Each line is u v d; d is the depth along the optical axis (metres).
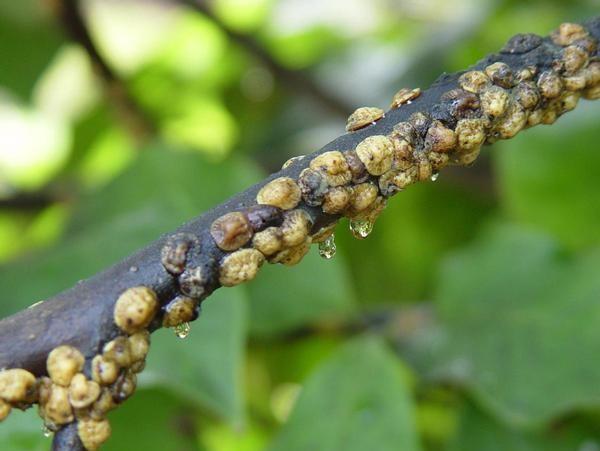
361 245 0.35
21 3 0.33
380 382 0.22
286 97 0.41
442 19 0.41
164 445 0.24
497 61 0.14
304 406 0.22
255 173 0.27
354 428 0.21
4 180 0.38
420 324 0.26
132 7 0.42
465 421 0.24
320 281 0.26
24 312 0.12
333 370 0.22
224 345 0.20
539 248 0.26
